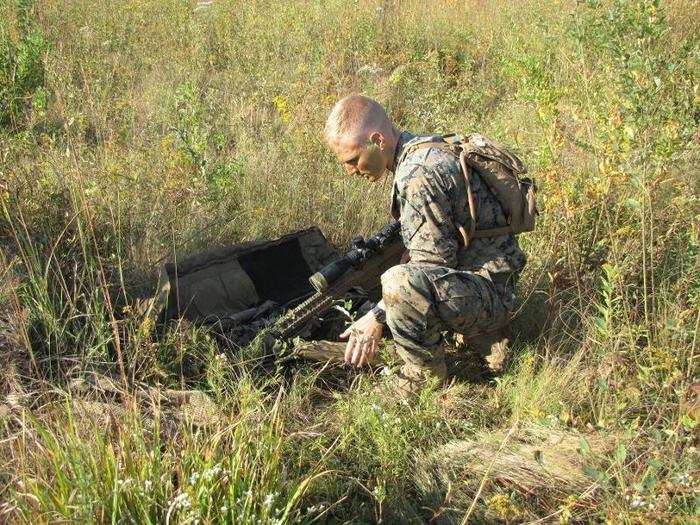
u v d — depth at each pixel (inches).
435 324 123.6
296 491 94.3
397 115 265.0
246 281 151.4
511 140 207.2
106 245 155.5
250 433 99.7
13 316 129.2
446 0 381.1
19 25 307.0
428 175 120.2
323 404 129.6
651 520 93.2
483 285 124.8
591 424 117.0
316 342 131.8
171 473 94.1
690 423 100.7
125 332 130.0
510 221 127.5
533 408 119.9
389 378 127.3
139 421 99.7
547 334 144.0
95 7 359.6
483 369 140.5
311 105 243.6
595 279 150.0
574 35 204.1
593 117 171.8
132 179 177.2
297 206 191.6
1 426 106.2
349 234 185.6
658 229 148.5
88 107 225.5
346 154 126.9
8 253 145.2
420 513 107.0
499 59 296.8
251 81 291.1
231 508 87.8
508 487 109.4
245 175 203.3
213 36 341.4
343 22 339.0
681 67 169.9
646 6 164.9
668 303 129.7
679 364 118.7
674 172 169.9
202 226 176.6
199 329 133.1
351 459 113.4
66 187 163.5
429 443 119.0
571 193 151.4
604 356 123.1
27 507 86.4
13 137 201.0
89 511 84.2
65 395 106.0
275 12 356.8
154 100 267.0
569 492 107.1
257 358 127.2
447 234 122.3
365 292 152.3
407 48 323.6
